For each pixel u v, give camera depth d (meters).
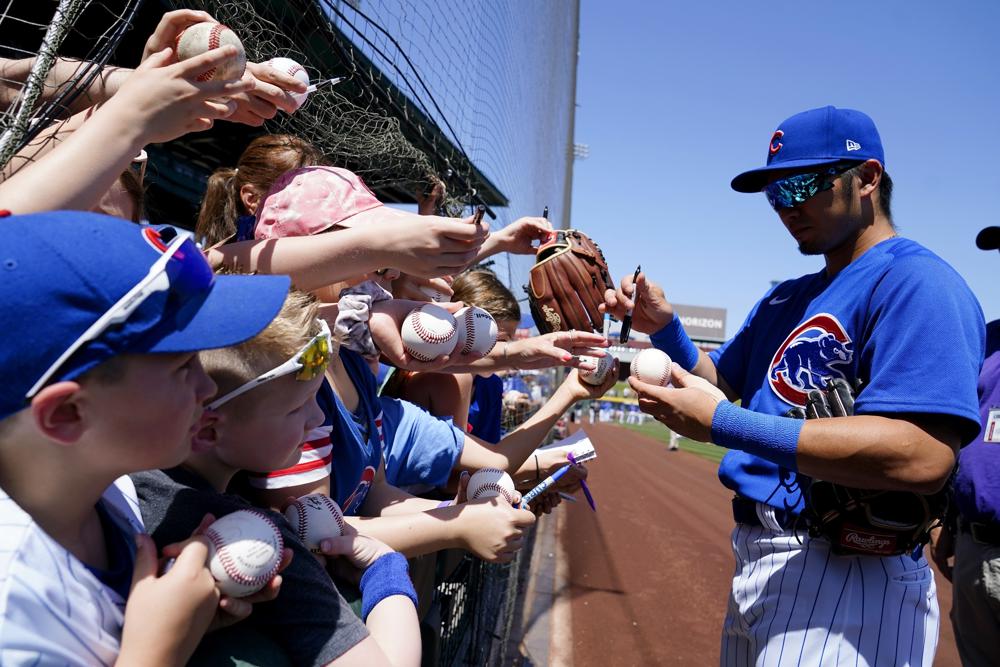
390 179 2.72
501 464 1.91
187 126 1.03
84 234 0.63
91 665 0.66
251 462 0.99
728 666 1.86
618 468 13.55
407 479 1.78
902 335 1.43
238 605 0.77
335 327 1.34
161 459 0.70
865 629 1.53
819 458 1.41
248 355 0.94
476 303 2.37
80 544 0.71
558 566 5.49
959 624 2.52
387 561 1.08
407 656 0.93
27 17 1.67
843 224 1.69
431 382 2.18
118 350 0.62
